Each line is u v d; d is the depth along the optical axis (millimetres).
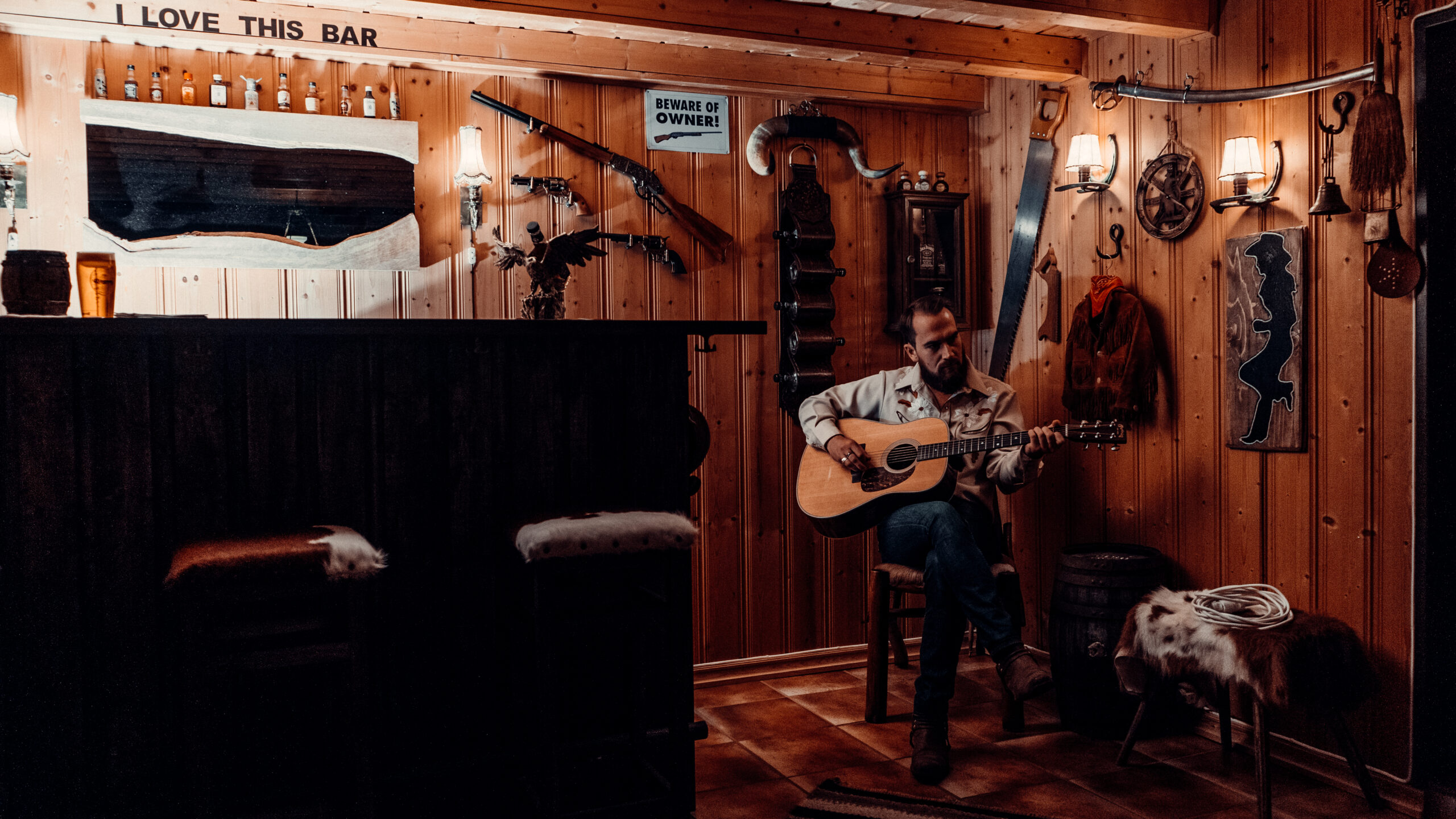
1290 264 2906
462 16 3123
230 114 3289
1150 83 3467
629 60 3686
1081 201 3758
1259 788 2479
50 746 2123
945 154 4293
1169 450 3373
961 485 3246
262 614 2285
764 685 3865
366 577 2021
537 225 3469
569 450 2584
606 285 3777
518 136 3668
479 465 2492
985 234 4297
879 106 4176
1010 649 2791
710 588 3941
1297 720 2922
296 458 2332
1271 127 2986
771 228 4031
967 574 2891
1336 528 2811
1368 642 2725
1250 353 3039
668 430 2680
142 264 3209
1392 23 2635
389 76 3508
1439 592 2547
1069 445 3840
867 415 3494
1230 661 2424
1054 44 3750
